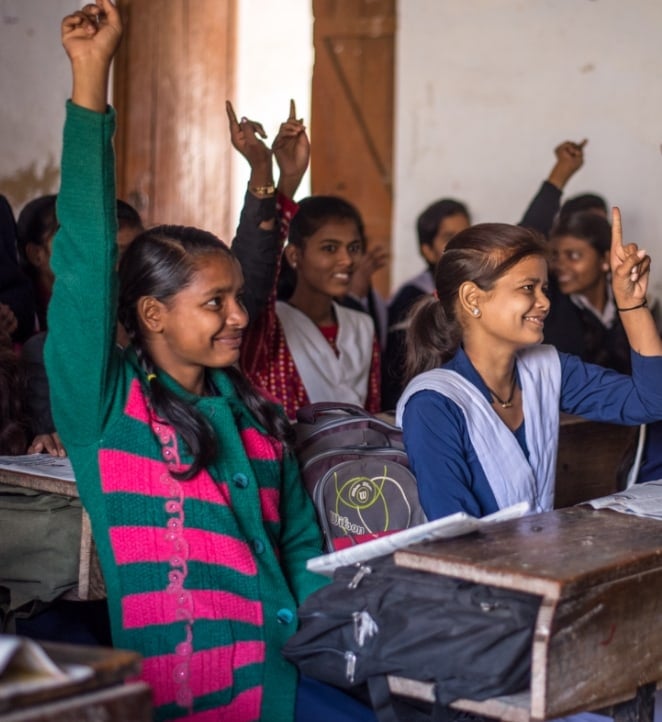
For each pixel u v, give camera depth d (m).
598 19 6.50
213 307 2.66
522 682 2.25
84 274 2.50
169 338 2.69
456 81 6.96
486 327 3.02
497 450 2.99
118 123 6.35
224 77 6.35
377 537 2.95
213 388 2.82
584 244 5.66
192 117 6.37
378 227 7.26
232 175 6.40
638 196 6.42
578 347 5.39
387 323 6.54
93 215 2.49
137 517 2.59
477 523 2.46
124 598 2.57
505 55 6.80
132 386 2.64
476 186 6.94
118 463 2.59
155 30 6.34
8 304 3.94
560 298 5.40
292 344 4.14
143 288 2.67
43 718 1.72
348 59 7.27
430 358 3.16
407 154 7.15
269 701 2.61
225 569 2.62
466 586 2.29
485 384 3.06
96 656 1.88
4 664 1.71
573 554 2.34
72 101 2.47
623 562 2.29
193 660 2.56
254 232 3.53
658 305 6.32
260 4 7.27
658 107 6.36
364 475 2.98
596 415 3.20
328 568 2.50
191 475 2.60
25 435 3.39
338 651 2.43
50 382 2.59
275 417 2.86
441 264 3.10
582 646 2.21
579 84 6.57
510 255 2.97
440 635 2.28
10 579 2.90
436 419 2.94
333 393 4.19
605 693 2.28
